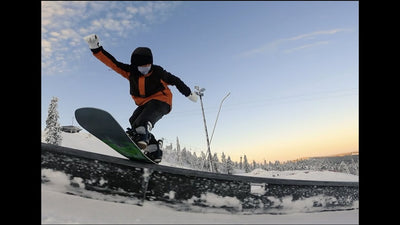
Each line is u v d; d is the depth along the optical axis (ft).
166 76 10.57
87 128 8.85
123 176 8.78
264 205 9.96
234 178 9.81
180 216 8.12
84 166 8.61
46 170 8.20
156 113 10.00
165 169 9.12
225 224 7.53
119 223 6.56
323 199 11.23
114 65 10.17
